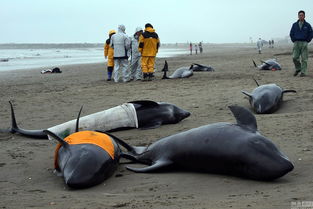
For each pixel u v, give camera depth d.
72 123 8.91
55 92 16.64
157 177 5.91
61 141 6.03
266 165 5.18
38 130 9.05
